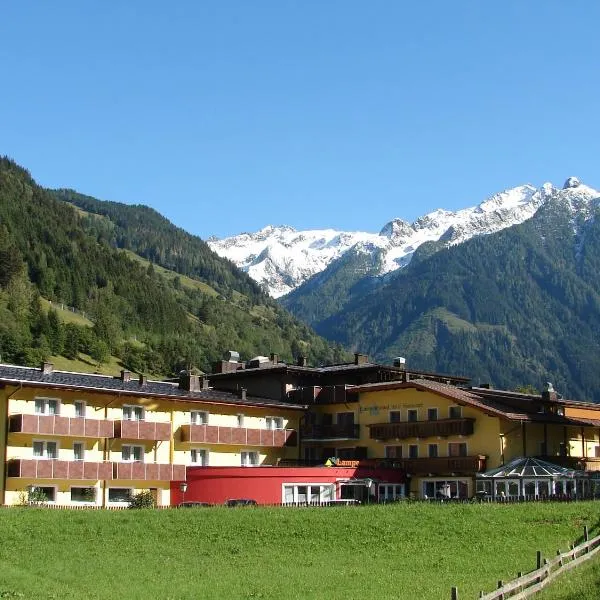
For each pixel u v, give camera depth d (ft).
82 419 242.78
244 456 284.82
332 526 180.75
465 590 135.33
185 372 287.48
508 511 185.78
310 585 141.69
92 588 140.26
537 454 273.95
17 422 230.27
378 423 288.51
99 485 246.06
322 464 289.74
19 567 153.07
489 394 291.79
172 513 191.21
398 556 161.89
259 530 179.42
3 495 227.81
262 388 314.55
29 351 592.19
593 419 305.94
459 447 271.28
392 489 273.75
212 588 140.26
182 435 267.59
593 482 248.73
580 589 120.37
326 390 302.86
